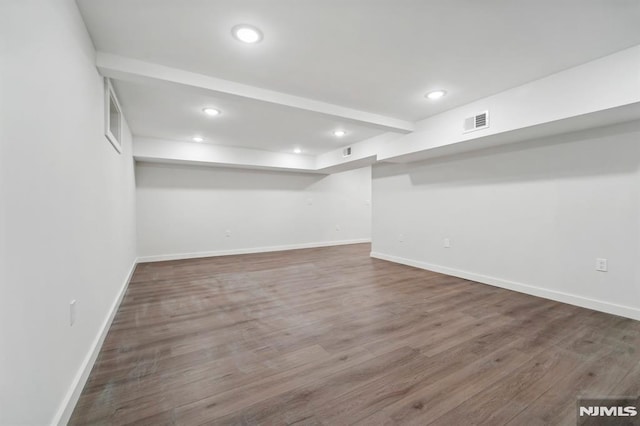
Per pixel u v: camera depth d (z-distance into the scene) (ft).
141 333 7.54
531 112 8.64
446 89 9.12
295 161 20.22
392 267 15.81
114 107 9.48
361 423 4.37
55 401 4.00
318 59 7.20
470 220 13.01
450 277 13.55
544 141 10.29
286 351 6.60
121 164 10.32
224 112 11.27
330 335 7.43
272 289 11.64
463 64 7.52
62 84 4.39
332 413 4.59
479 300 10.19
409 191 16.31
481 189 12.51
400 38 6.31
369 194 26.96
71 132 4.77
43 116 3.71
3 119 2.82
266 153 19.12
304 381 5.45
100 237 6.84
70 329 4.64
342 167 20.02
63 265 4.35
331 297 10.61
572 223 9.64
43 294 3.66
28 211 3.30
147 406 4.73
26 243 3.24
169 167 18.02
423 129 12.28
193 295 10.83
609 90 7.11
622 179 8.52
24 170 3.22
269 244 21.83
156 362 6.12
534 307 9.43
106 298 7.56
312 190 23.84
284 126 13.29
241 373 5.72
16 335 3.01
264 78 8.23
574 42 6.52
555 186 10.04
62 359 4.27
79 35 5.27
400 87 8.93
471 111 10.31
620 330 7.59
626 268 8.48
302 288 11.78
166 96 9.58
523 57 7.18
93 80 6.30
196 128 13.61
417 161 15.62
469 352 6.52
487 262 12.35
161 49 6.67
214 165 18.76
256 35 6.16
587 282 9.30
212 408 4.69
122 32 5.99
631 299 8.40
